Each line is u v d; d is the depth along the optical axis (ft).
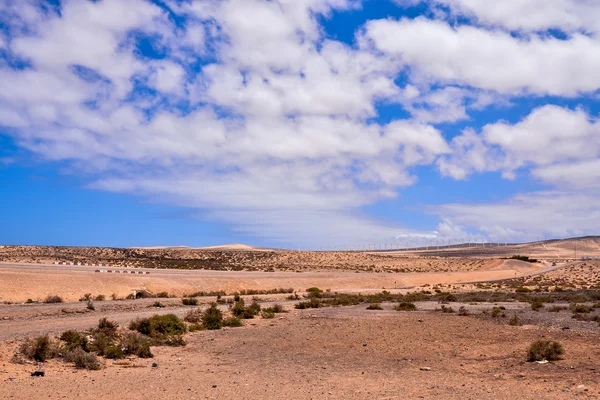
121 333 92.79
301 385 56.70
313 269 505.66
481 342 90.38
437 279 427.74
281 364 71.36
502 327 109.91
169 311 142.82
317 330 109.19
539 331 101.65
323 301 193.77
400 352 81.87
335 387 55.62
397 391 53.57
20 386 51.93
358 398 50.21
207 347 87.56
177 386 55.21
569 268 607.37
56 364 65.62
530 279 470.39
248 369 67.26
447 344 88.94
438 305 178.40
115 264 462.19
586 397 49.83
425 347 86.28
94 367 64.64
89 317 120.88
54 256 566.36
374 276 373.20
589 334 96.17
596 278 480.23
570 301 201.77
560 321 119.24
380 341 93.20
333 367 68.95
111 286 213.66
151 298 199.72
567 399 49.19
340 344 90.43
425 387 55.67
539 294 253.24
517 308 163.32
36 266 269.44
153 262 556.10
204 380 59.06
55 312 130.11
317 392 52.95
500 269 574.97
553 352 73.05
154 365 68.59
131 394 50.57
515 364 69.77
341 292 274.77
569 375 60.95
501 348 83.71
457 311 150.20
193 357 77.20
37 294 182.29
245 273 330.95
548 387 54.85
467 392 52.90
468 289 334.24
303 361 73.87
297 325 119.03
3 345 74.28
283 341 94.32
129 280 226.99
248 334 103.96
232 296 223.92
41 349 67.56
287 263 654.12
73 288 197.77
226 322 118.62
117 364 69.10
